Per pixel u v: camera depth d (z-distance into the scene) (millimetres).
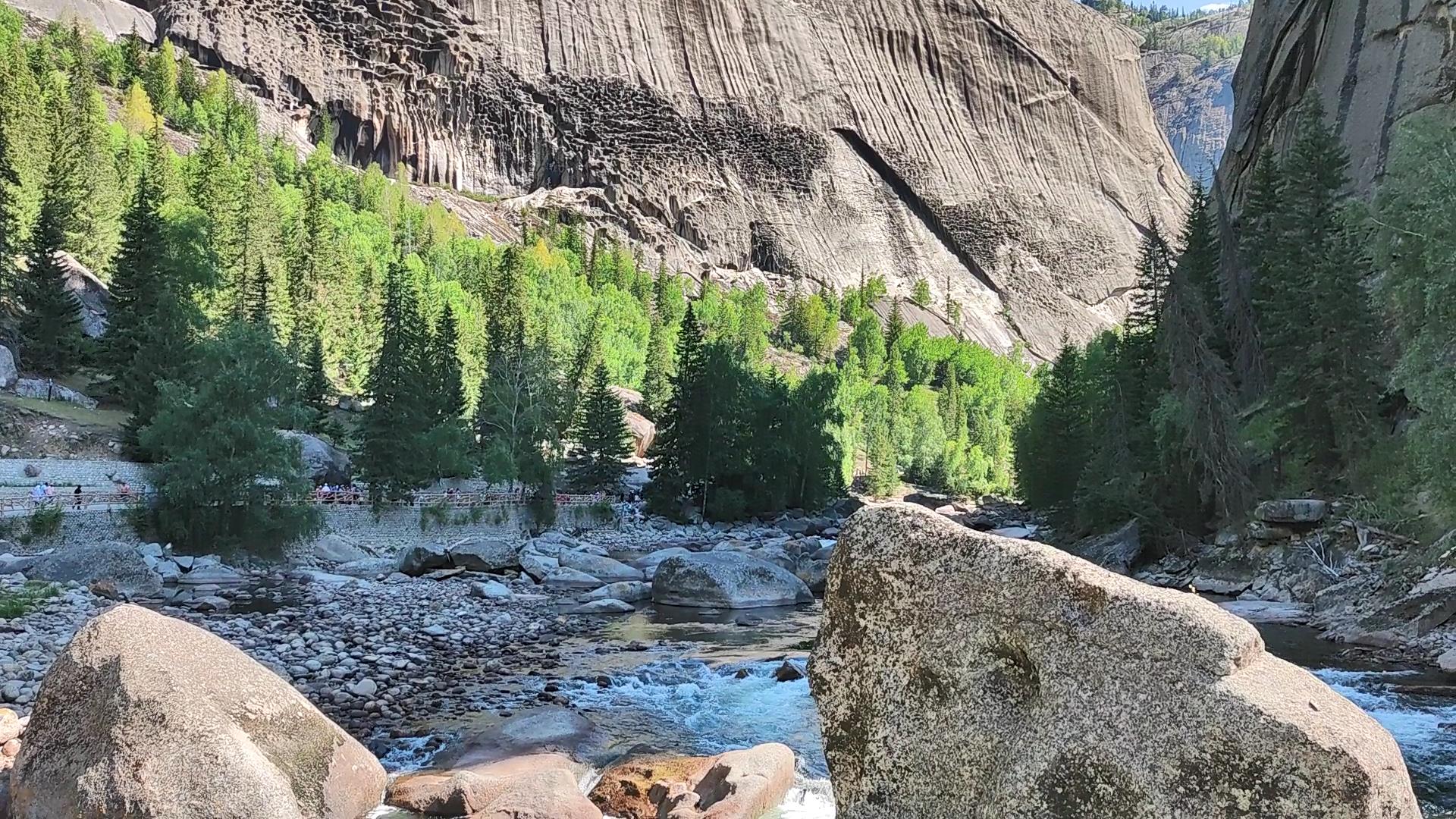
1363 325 39562
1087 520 49375
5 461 41531
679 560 34812
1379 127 61062
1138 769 5316
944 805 6098
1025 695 5977
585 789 13609
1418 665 21938
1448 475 24734
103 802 8883
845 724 6695
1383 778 4836
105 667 9633
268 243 91562
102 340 56438
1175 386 46188
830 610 6945
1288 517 35938
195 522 37406
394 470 50406
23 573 27938
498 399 64000
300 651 21719
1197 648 5383
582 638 26734
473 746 14930
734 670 21969
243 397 38844
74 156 79625
